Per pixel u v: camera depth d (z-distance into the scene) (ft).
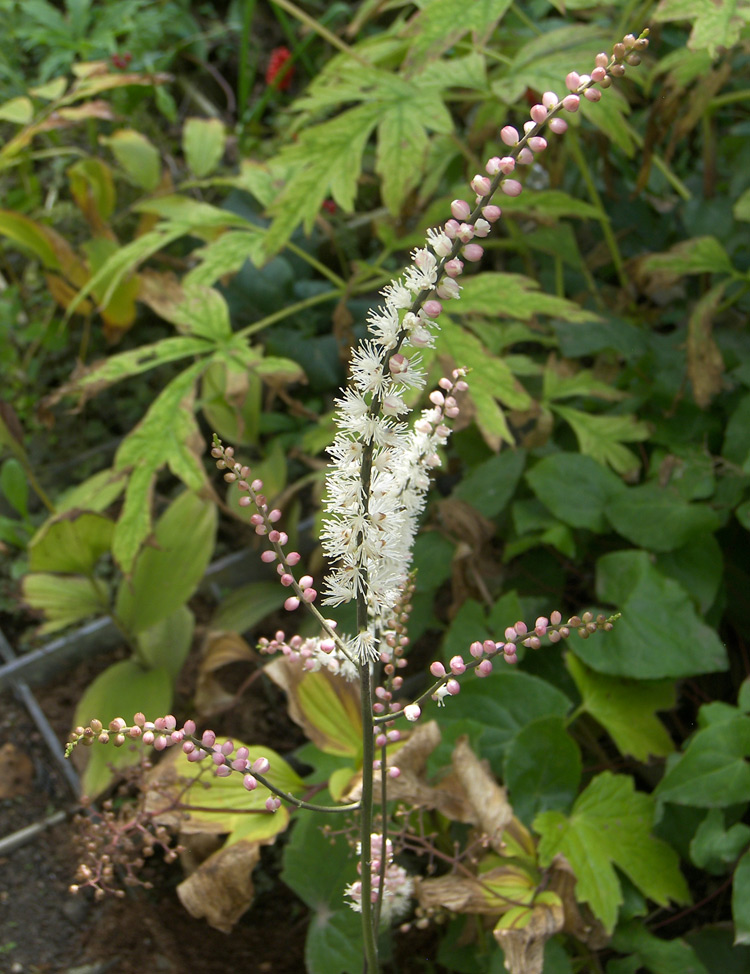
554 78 1.30
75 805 1.43
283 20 2.28
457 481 1.81
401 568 0.64
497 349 1.57
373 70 1.34
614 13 1.68
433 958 1.26
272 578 1.78
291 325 1.95
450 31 1.13
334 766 1.18
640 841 1.07
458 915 1.13
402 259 2.10
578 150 1.52
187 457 1.26
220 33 2.48
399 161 1.26
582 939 1.03
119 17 2.06
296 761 1.48
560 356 1.75
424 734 1.04
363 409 0.57
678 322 1.68
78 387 1.35
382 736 0.73
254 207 2.06
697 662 1.17
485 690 1.20
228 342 1.38
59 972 1.26
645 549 1.38
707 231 1.56
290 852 1.09
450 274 0.53
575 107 0.50
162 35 2.43
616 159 1.85
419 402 1.31
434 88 1.31
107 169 1.84
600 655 1.20
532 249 1.87
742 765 1.04
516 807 1.12
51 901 1.34
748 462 1.18
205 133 1.98
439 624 1.48
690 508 1.31
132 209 1.80
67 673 1.65
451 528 1.36
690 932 1.13
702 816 1.11
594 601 1.51
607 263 1.75
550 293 1.74
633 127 1.78
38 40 2.02
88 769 1.39
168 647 1.55
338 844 1.09
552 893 0.99
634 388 1.56
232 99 2.53
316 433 1.56
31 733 1.54
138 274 1.62
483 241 1.68
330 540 0.60
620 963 1.05
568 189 1.84
